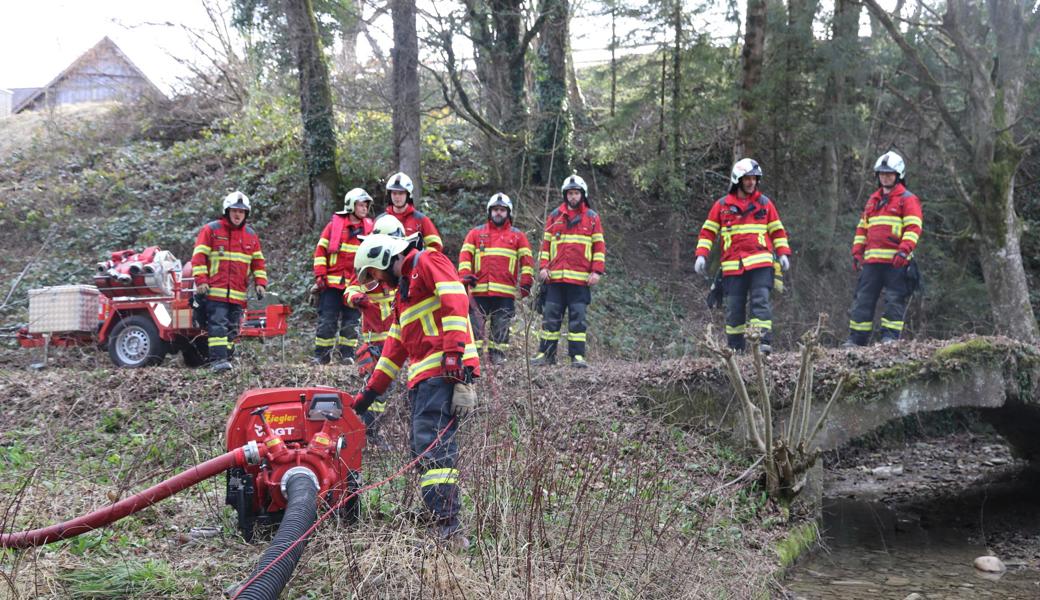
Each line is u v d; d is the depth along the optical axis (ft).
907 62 53.31
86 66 81.56
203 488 17.66
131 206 56.24
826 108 51.57
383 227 17.07
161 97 71.15
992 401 25.35
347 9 50.11
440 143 58.23
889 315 30.76
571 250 29.96
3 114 100.32
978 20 45.91
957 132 45.88
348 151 52.29
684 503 17.52
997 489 30.89
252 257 30.35
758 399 24.34
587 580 13.15
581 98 67.00
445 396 15.11
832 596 17.97
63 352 37.14
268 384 26.02
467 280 27.12
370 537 12.71
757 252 29.27
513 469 14.51
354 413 14.88
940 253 51.19
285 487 13.58
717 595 14.48
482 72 52.70
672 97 58.08
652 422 23.07
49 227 54.19
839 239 51.29
